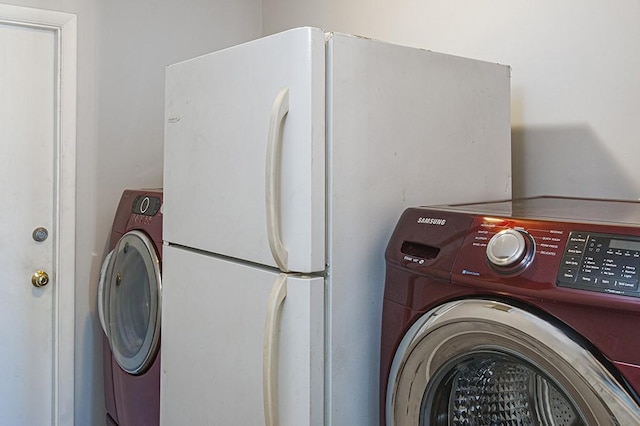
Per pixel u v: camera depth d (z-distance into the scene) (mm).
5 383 2303
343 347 1161
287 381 1145
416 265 1047
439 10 1918
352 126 1167
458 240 989
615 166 1443
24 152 2311
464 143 1396
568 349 777
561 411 882
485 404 993
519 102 1678
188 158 1494
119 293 2160
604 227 800
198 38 2709
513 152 1699
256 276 1221
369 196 1203
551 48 1586
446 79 1352
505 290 869
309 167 1103
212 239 1389
